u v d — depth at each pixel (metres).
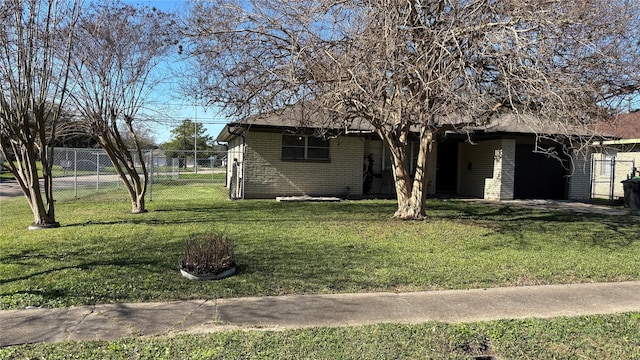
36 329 4.01
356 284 5.49
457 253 7.20
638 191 14.13
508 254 7.20
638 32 8.19
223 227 9.29
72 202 14.20
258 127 14.69
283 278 5.67
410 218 10.73
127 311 4.49
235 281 5.52
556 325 4.25
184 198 16.08
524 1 6.88
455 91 6.82
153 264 6.20
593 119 8.00
